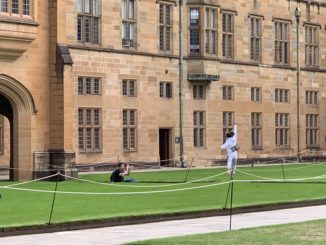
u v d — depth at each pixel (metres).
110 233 22.14
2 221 23.55
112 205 28.62
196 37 61.41
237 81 65.12
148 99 58.16
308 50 72.94
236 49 65.06
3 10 43.00
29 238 21.16
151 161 58.09
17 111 44.84
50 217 23.52
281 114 69.69
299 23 71.44
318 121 73.81
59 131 45.56
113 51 55.53
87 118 53.94
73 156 45.75
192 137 61.19
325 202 30.86
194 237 20.11
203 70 61.06
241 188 36.78
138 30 57.62
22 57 44.31
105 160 54.78
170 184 39.75
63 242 20.36
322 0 74.38
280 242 18.98
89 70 53.84
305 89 72.25
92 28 54.41
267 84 68.12
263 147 67.56
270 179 43.41
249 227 22.91
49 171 45.16
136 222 24.50
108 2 55.38
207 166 61.50
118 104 55.91
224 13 63.91
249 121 66.25
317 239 19.53
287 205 29.33
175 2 60.44
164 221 25.02
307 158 72.06
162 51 59.56
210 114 62.62
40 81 45.34
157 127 58.78
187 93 61.06
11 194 33.62
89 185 39.62
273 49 68.81
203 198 31.53
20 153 44.94
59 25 45.75
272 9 68.75
